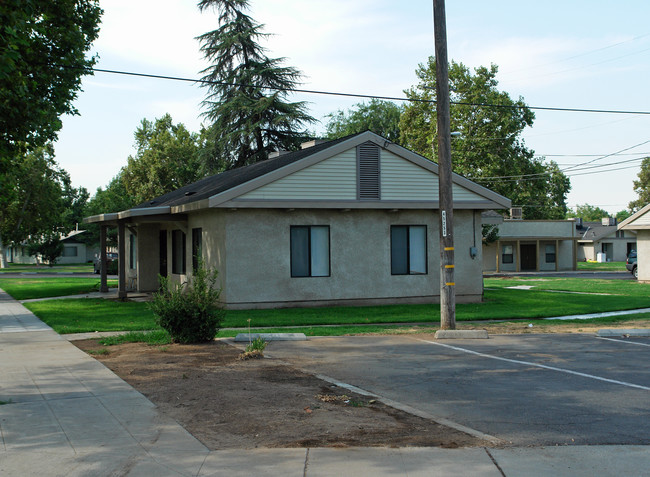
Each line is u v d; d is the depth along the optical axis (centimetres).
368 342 1264
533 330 1457
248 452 555
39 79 1677
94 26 1995
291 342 1260
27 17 1009
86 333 1405
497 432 625
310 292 1922
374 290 1998
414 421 665
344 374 933
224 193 1772
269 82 3781
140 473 505
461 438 600
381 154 1969
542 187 4631
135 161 5425
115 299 2309
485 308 1920
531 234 5194
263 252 1867
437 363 1029
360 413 697
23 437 605
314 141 2344
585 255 7431
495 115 4094
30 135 1582
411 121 4234
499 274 4716
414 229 2069
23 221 6656
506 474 496
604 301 2156
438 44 1368
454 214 2108
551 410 716
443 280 1377
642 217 3422
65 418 673
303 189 1870
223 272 1841
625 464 521
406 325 1558
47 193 6625
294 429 630
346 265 1967
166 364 998
